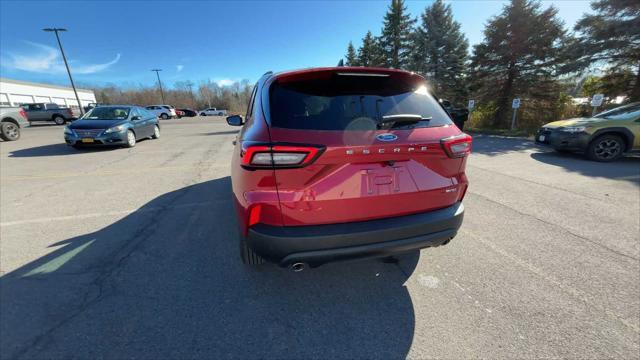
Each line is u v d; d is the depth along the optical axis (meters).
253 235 1.77
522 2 15.87
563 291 2.14
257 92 2.50
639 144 6.24
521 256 2.62
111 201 4.14
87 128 8.12
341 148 1.70
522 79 16.64
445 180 2.05
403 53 32.78
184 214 3.65
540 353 1.63
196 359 1.60
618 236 2.97
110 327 1.82
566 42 15.09
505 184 4.79
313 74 2.03
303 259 1.77
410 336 1.76
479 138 11.51
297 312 1.97
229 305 2.03
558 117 16.33
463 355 1.62
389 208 1.89
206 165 6.54
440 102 2.36
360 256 1.85
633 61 12.96
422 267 2.47
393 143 1.81
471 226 3.24
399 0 31.84
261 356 1.63
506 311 1.95
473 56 18.44
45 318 1.89
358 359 1.61
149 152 8.29
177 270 2.45
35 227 3.29
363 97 2.00
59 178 5.39
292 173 1.69
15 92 40.06
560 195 4.23
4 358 1.60
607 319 1.86
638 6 11.80
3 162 6.88
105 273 2.40
